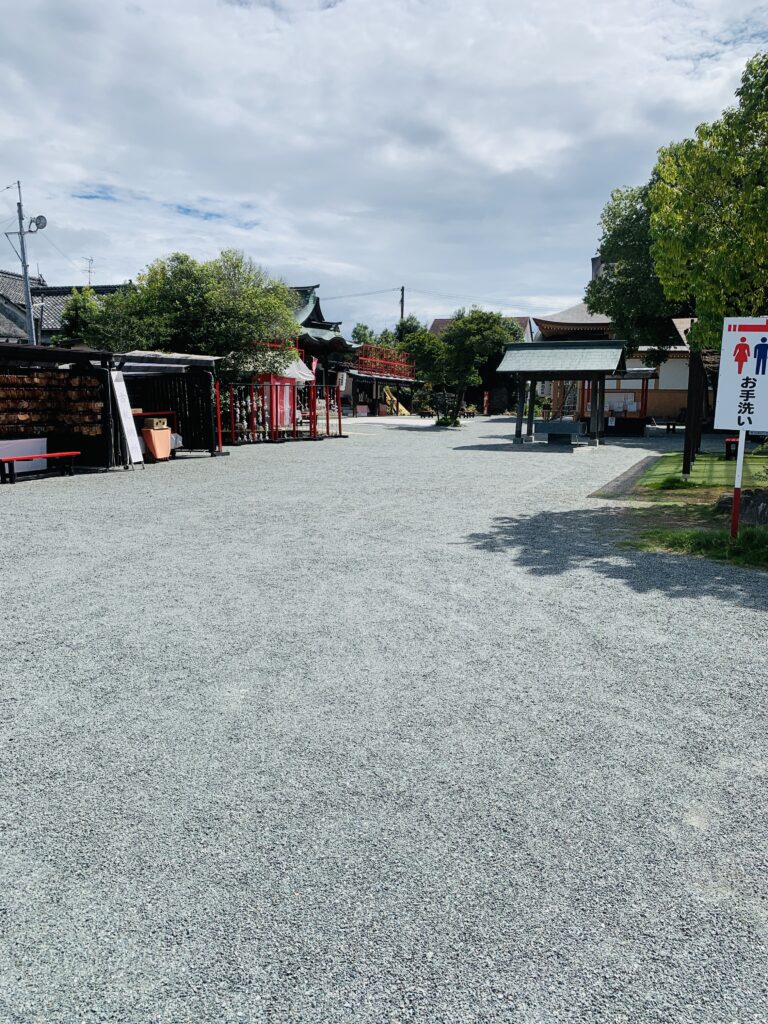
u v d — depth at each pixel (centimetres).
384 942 190
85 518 832
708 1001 173
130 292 2155
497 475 1283
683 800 257
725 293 787
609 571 579
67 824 241
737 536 661
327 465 1462
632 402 2812
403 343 4791
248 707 329
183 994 174
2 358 1241
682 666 379
